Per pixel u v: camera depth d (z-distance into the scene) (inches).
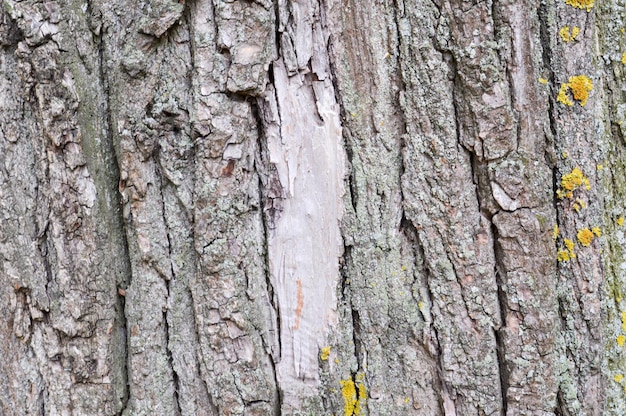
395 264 33.0
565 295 33.3
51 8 32.3
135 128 32.4
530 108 32.6
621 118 33.9
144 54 32.3
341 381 32.9
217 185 32.3
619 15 33.8
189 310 32.8
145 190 32.5
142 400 32.8
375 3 32.7
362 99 32.9
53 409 32.9
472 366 32.8
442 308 32.9
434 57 32.6
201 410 32.9
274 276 32.9
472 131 32.5
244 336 32.6
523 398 32.8
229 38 32.1
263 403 32.8
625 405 33.6
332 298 33.0
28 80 32.4
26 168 32.7
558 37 33.0
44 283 32.7
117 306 33.1
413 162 32.9
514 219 32.6
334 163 32.9
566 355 33.4
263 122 32.7
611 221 33.9
